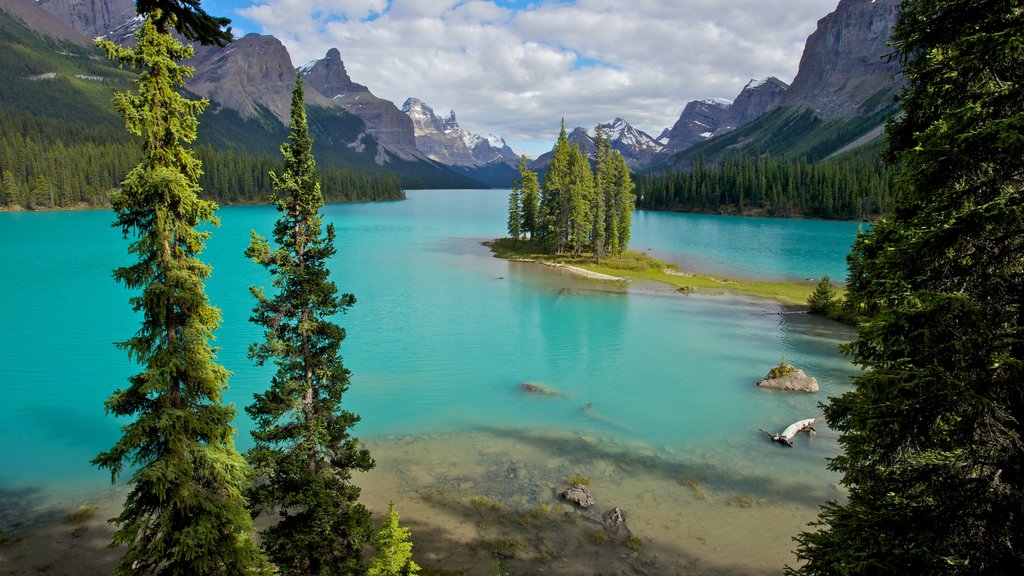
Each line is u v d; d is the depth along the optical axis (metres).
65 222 147.12
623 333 58.09
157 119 13.51
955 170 12.20
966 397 11.12
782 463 30.59
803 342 54.81
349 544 18.94
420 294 76.12
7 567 21.95
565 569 21.83
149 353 14.49
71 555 22.81
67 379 43.50
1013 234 11.12
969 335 11.72
